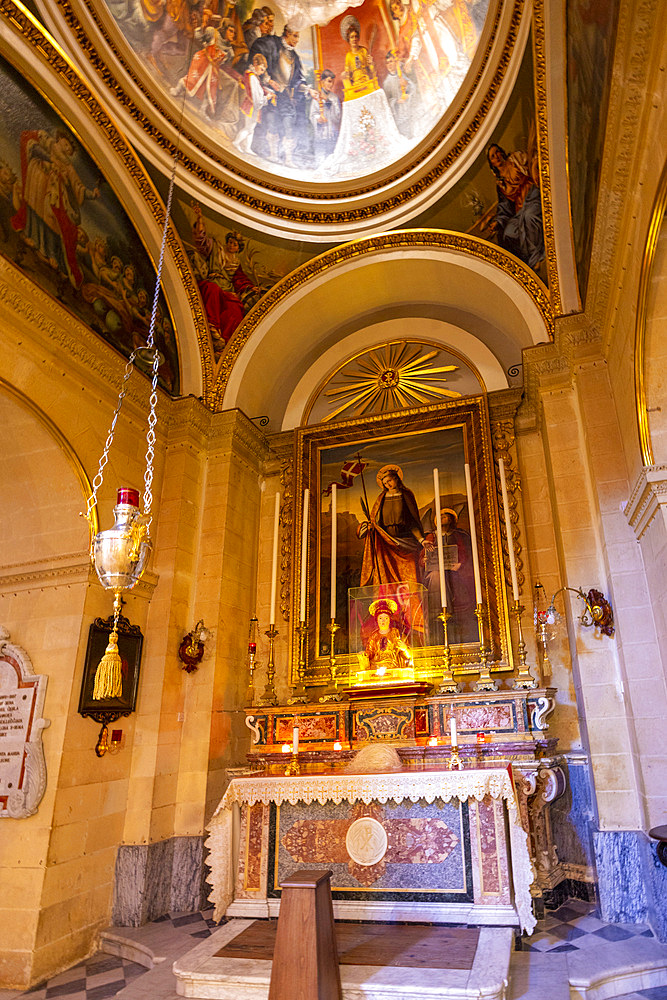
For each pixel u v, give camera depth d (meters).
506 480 8.55
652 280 4.95
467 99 7.75
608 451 6.79
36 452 7.20
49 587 7.10
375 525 8.97
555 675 7.59
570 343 7.30
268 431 10.22
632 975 4.75
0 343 6.39
